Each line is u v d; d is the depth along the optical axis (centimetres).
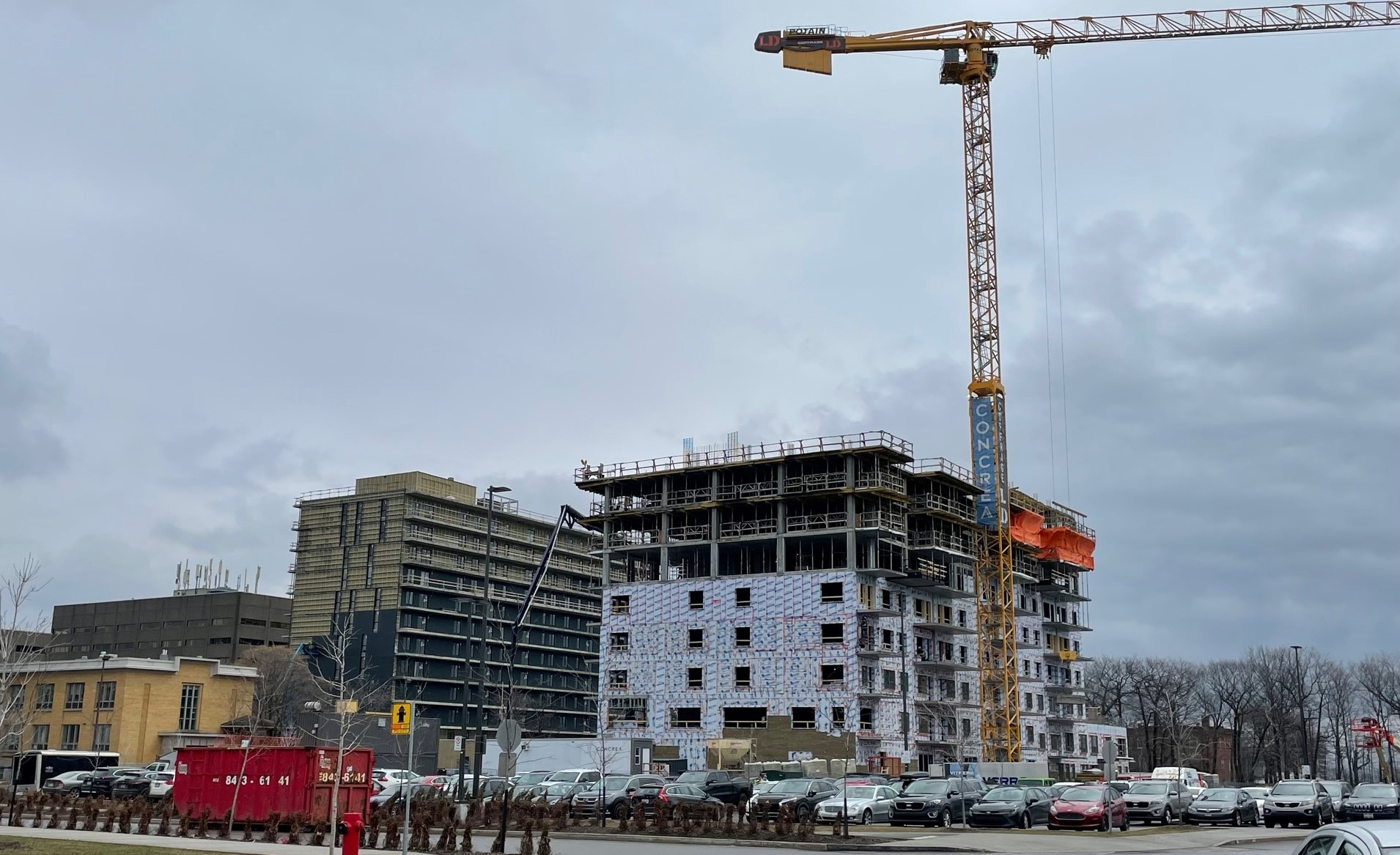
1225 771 16888
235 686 11881
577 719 17388
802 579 10738
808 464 11425
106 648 17025
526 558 17088
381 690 13962
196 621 16425
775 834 4234
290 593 17125
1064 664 14088
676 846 3900
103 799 4916
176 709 11394
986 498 12281
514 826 4559
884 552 11325
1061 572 14312
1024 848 3838
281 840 3656
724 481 11719
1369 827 1393
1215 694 17150
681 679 11031
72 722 11256
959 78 12506
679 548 11694
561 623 17450
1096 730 14375
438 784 6353
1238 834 4650
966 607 12175
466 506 16312
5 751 8531
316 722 9831
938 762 11012
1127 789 5522
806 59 12288
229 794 4031
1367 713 16212
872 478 11156
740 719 10712
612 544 12169
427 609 15400
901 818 5094
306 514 16275
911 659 11075
